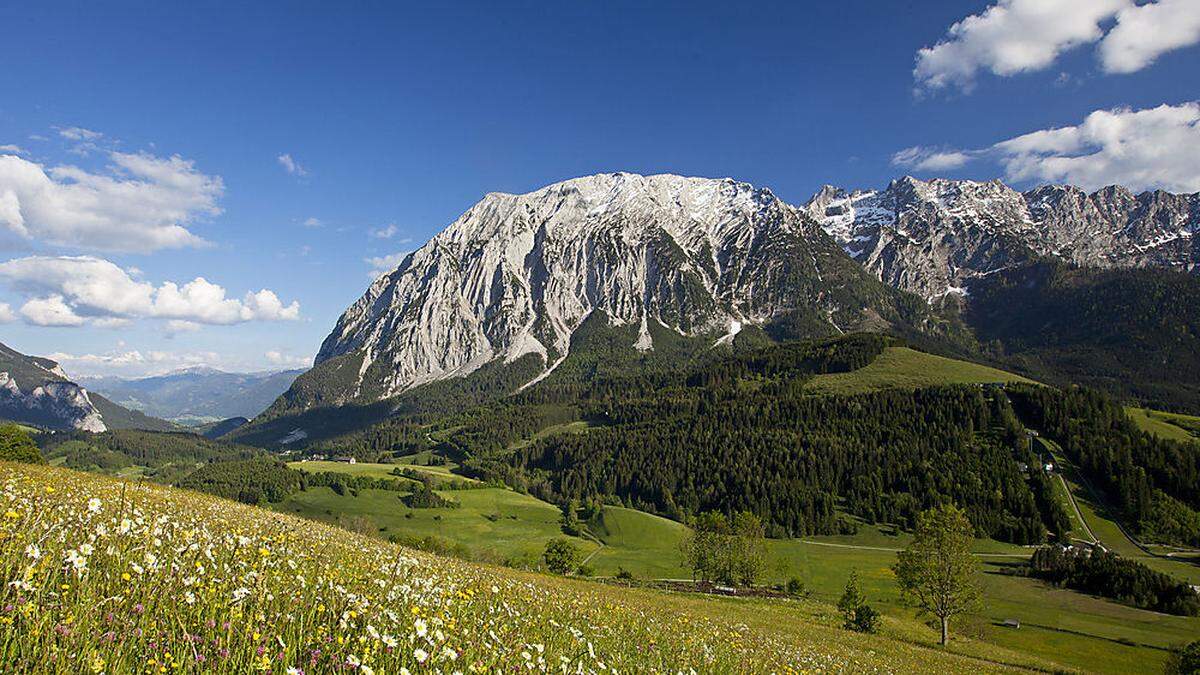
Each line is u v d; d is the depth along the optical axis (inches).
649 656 422.3
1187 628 3654.0
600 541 6481.3
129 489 636.7
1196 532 6141.7
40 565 202.5
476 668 246.7
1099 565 4672.7
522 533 6633.9
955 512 2450.8
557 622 454.9
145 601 214.1
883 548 6378.0
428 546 3617.1
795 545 6476.4
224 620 213.2
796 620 2219.5
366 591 322.0
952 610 2389.3
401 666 219.3
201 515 585.3
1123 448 7544.3
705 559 4062.5
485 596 474.6
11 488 337.7
